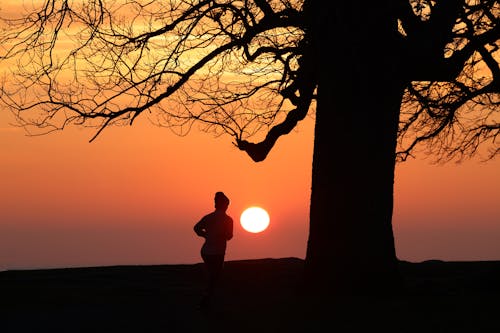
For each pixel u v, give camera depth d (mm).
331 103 20750
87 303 19766
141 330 15703
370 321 16359
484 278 22547
